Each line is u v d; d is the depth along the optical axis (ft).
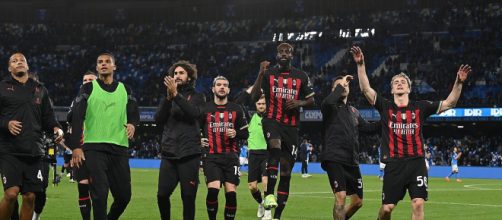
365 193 74.43
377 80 168.55
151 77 192.65
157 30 214.07
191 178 32.73
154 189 75.97
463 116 145.38
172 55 200.64
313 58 189.26
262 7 209.56
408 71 167.94
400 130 31.86
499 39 170.60
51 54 203.72
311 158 158.30
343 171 35.09
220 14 213.87
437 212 52.49
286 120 36.29
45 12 221.05
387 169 32.01
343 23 191.01
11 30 215.10
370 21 188.34
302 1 204.23
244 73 186.09
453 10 187.21
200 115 32.78
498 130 156.56
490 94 150.82
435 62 171.42
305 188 81.71
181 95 32.32
